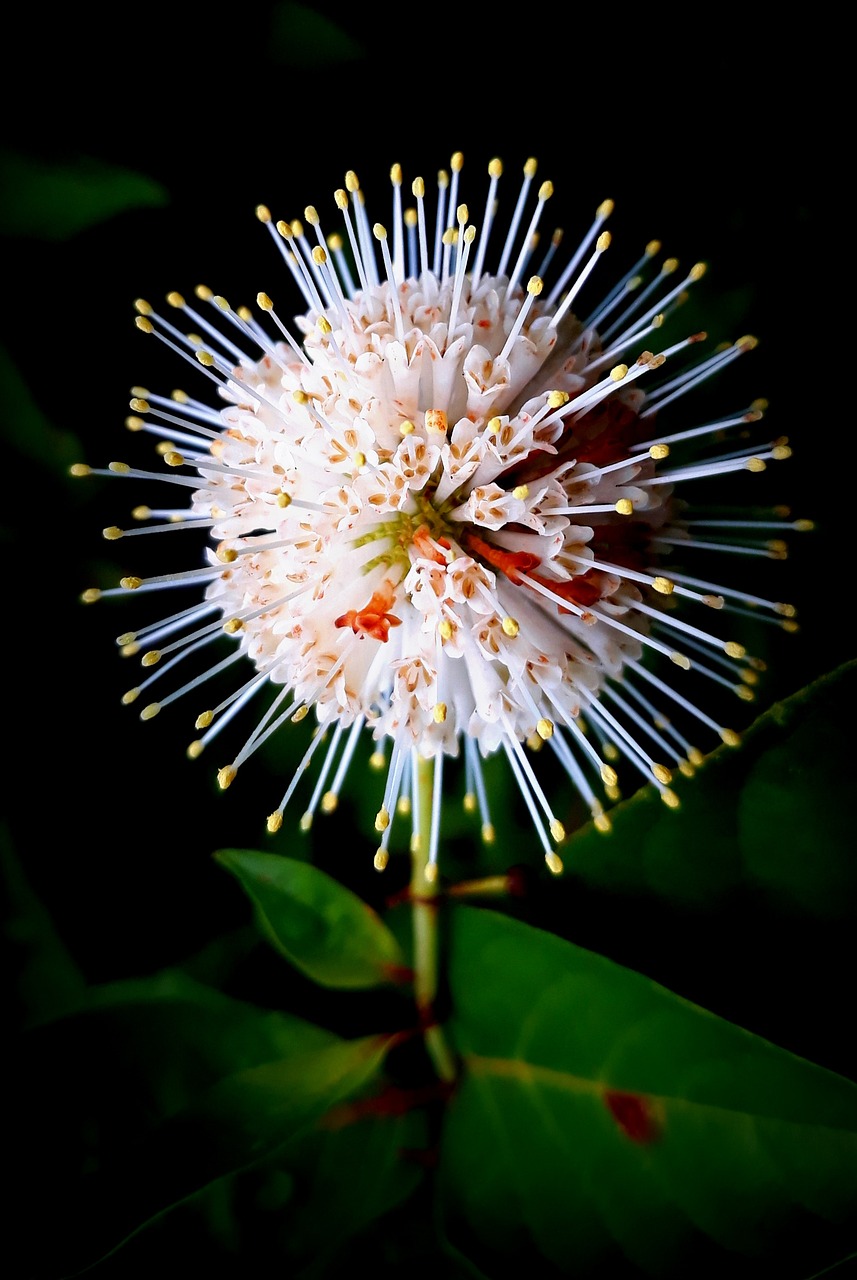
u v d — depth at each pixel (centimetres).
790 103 15
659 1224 13
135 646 13
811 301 15
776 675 15
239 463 13
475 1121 13
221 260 15
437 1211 13
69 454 15
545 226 15
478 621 13
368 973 14
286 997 14
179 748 15
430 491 13
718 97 15
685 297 14
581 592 13
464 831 15
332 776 15
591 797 13
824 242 15
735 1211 13
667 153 15
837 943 13
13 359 14
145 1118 14
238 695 13
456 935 13
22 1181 14
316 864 15
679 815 13
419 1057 14
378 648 13
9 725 15
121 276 15
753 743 13
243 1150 13
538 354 13
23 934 15
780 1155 13
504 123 15
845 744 13
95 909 15
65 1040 14
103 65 14
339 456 13
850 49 15
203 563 15
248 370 13
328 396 13
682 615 15
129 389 15
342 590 13
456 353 13
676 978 13
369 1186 13
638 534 13
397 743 13
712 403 15
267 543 13
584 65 15
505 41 15
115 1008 14
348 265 15
